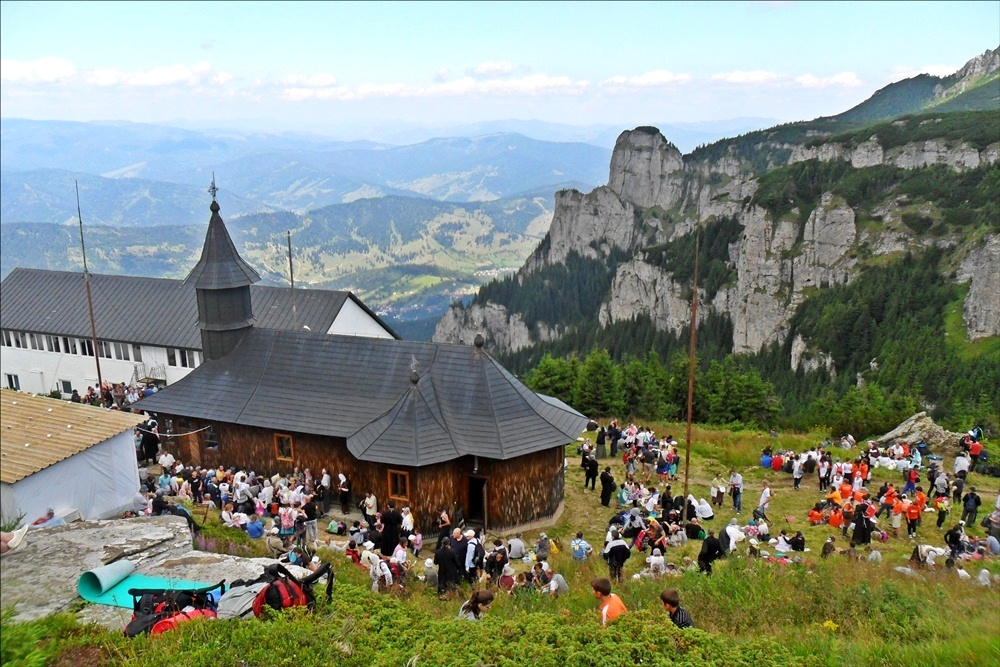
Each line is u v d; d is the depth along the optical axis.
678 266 199.88
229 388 38.75
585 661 13.14
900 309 137.62
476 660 13.10
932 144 172.50
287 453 36.75
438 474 32.75
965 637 14.91
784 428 64.88
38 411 30.31
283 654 12.50
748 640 14.95
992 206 142.62
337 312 55.91
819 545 30.03
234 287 39.62
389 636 14.33
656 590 20.48
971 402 82.81
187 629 13.16
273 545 24.98
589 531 33.06
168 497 32.66
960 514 33.09
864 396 65.62
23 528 18.14
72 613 14.13
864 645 14.84
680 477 40.25
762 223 175.75
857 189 167.38
